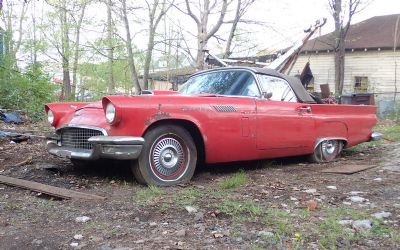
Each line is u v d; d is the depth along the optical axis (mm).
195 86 6039
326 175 5434
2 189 4422
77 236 3064
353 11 21125
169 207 3783
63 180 4855
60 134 5008
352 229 3209
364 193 4391
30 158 6094
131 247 2863
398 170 5684
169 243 2932
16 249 2879
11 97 13242
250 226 3285
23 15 21875
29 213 3623
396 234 3074
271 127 5508
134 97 4484
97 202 3945
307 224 3322
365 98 16359
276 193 4426
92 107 4895
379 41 23094
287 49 11664
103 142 4312
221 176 5320
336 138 6496
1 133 7992
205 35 15984
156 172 4598
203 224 3334
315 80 24562
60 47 21797
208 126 4906
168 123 4680
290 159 6602
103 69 28031
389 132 10945
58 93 19047
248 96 5512
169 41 18406
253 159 5473
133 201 3994
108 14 18016
